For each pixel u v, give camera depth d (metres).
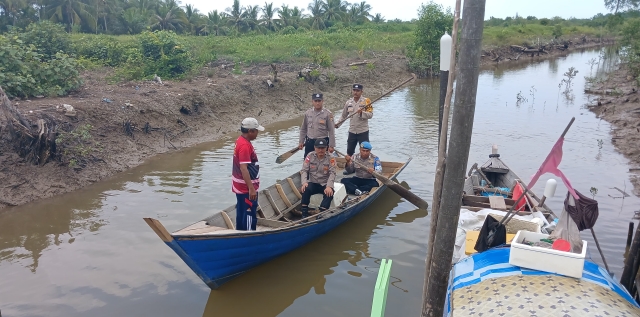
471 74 3.11
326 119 8.47
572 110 16.41
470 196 7.18
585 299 3.37
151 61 15.93
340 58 25.38
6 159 8.34
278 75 18.25
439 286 3.61
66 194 8.38
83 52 17.75
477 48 3.06
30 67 11.19
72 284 5.50
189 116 12.98
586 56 40.28
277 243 6.02
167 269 5.91
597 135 12.72
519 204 6.90
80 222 7.21
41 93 11.12
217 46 22.67
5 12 32.12
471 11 3.02
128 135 10.87
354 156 8.45
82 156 9.35
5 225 7.08
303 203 7.12
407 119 15.38
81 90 12.29
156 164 10.21
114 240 6.63
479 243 4.73
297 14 46.88
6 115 8.40
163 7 40.97
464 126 3.21
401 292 5.46
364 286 5.67
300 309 5.20
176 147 11.51
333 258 6.36
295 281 5.79
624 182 8.94
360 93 9.23
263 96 16.22
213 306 5.22
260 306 5.25
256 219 6.13
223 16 43.12
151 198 8.20
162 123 11.98
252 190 5.75
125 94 12.49
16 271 5.77
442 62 3.94
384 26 42.47
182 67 16.28
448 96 3.61
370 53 27.98
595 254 6.11
